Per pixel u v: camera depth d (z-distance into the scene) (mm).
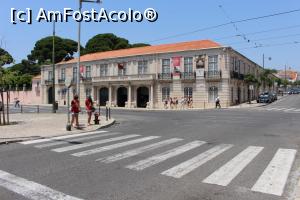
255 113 30234
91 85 59500
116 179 7199
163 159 9250
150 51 54062
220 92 46812
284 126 18453
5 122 20750
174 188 6555
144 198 5961
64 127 17984
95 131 16516
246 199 5980
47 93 69000
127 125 19969
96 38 81375
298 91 88000
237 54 51438
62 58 84188
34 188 6543
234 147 11305
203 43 50719
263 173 7734
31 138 13586
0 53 22000
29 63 86688
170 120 23375
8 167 8305
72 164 8656
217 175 7531
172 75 50062
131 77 53188
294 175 7621
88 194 6176
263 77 67562
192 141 12727
